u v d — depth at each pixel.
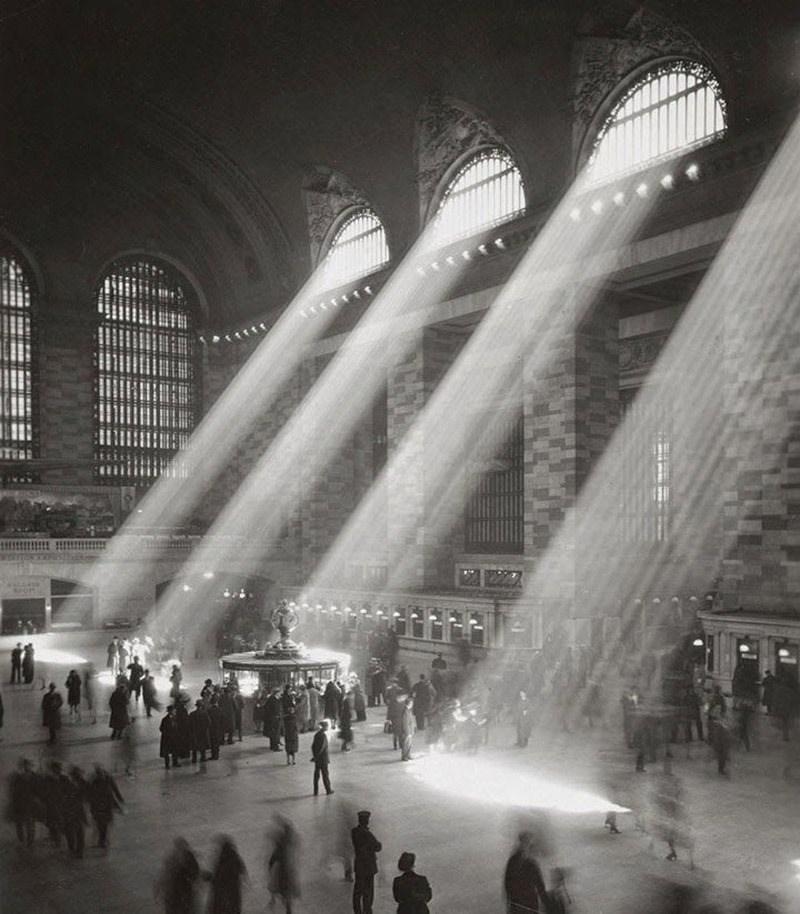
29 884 14.63
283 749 24.08
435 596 41.22
